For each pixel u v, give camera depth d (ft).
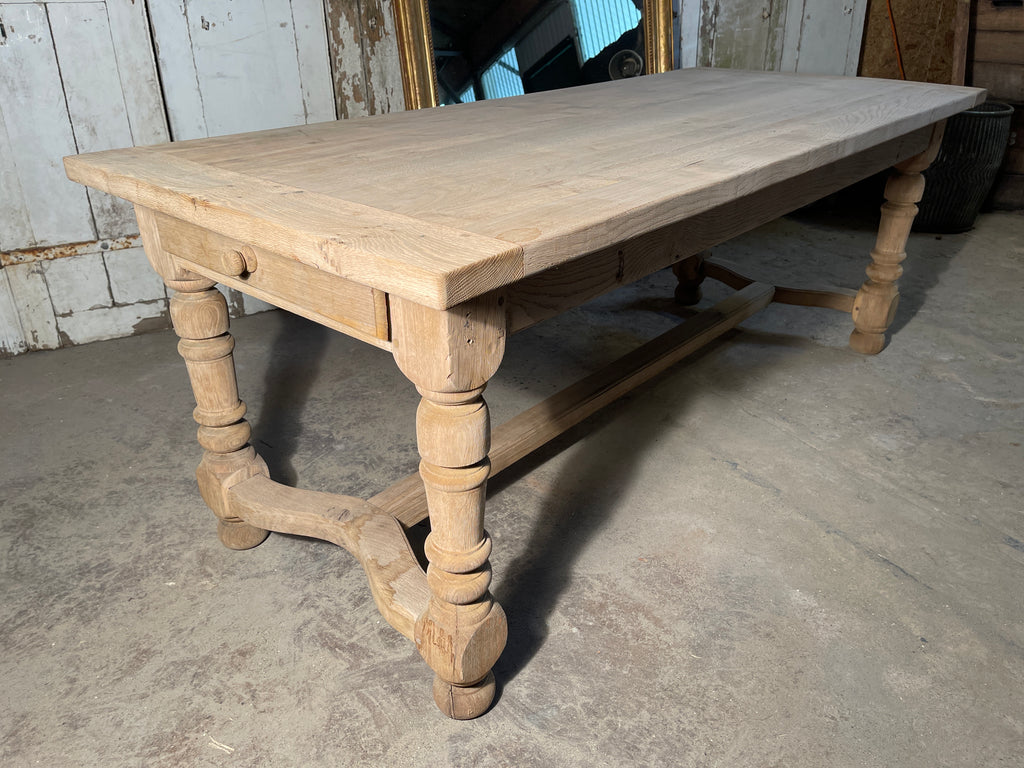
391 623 5.03
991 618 5.81
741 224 5.82
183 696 5.22
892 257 9.21
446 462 4.15
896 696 5.18
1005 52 14.76
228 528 6.49
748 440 8.06
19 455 7.86
